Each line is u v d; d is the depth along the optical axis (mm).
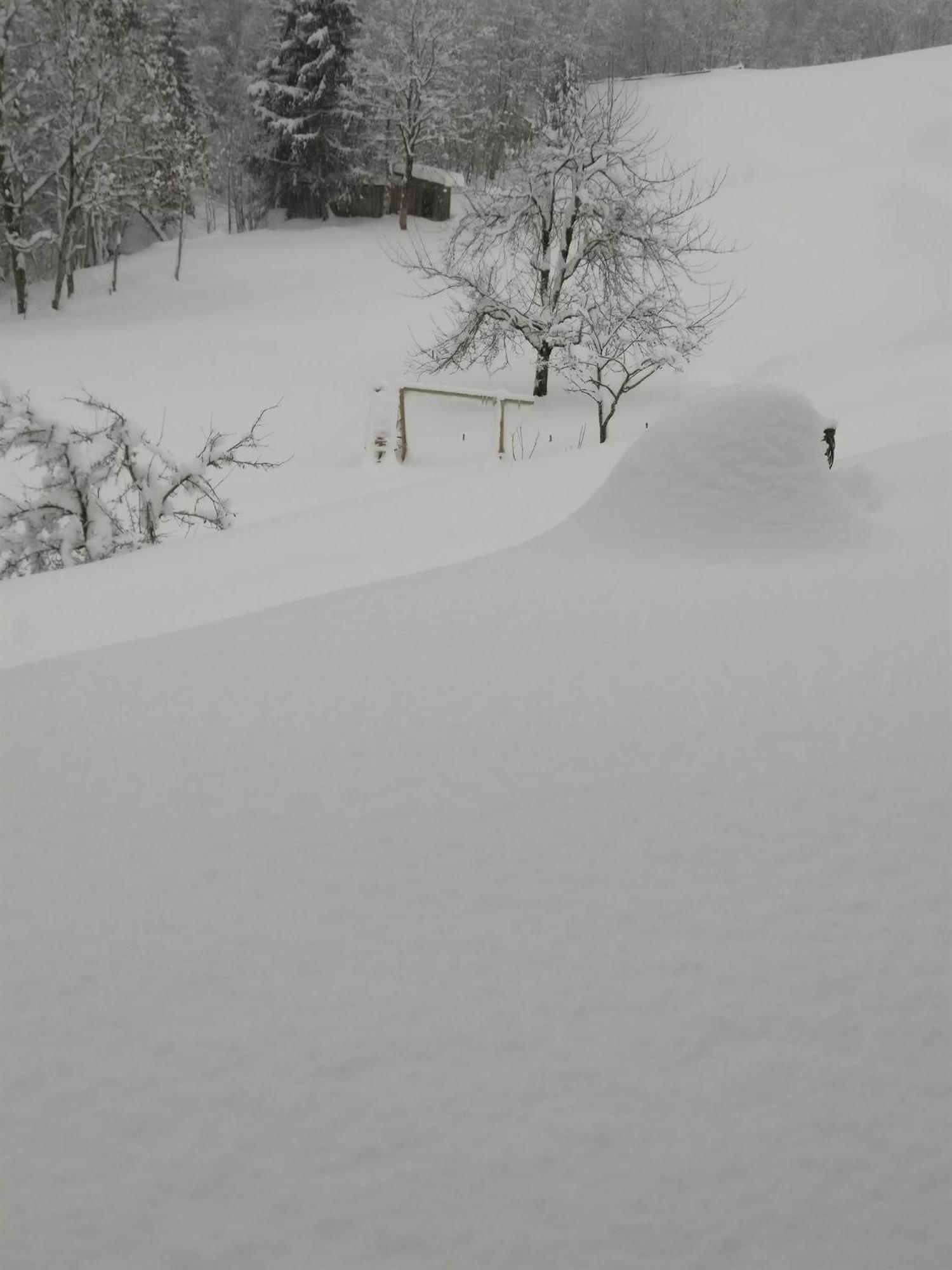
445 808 2963
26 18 35000
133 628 5316
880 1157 1731
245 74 58906
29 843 2859
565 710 3633
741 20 76938
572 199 21703
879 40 83062
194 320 29844
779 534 5395
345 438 18531
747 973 2203
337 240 41656
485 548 6453
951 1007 2084
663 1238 1588
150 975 2254
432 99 44375
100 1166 1738
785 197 32344
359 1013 2111
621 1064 1954
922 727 3336
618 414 20062
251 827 2904
